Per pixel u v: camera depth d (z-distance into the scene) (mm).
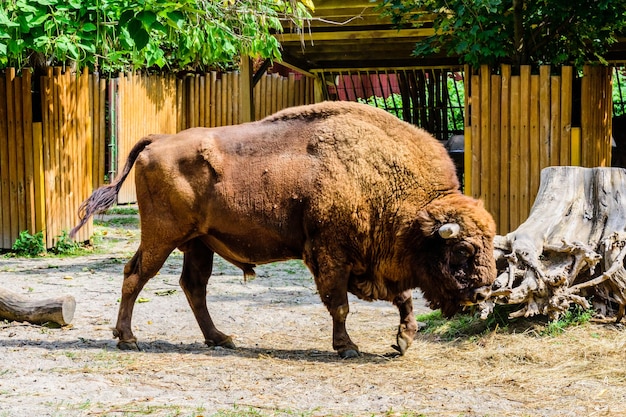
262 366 8875
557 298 9672
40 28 12109
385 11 15906
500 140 15266
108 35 12422
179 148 9766
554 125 14922
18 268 15711
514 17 14781
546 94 14938
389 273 9414
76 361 8992
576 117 15180
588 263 9828
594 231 10539
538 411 7234
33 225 17578
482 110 15312
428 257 9086
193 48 13617
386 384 8141
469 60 14953
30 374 8383
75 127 18297
